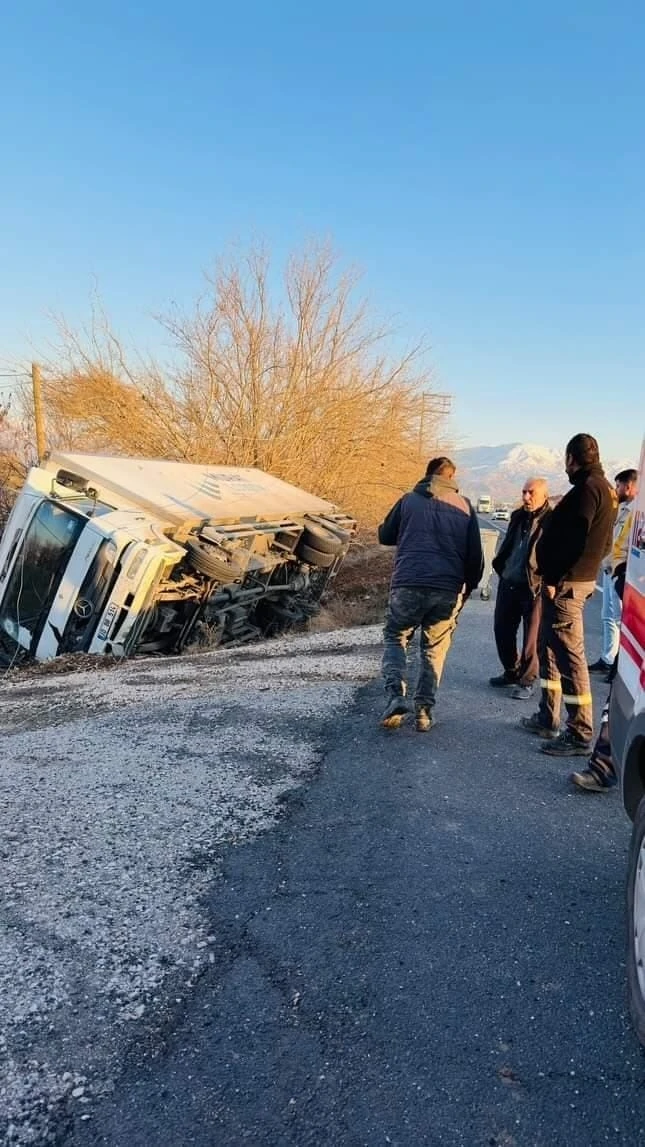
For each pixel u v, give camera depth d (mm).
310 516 15930
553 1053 2637
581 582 5426
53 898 3555
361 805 4605
